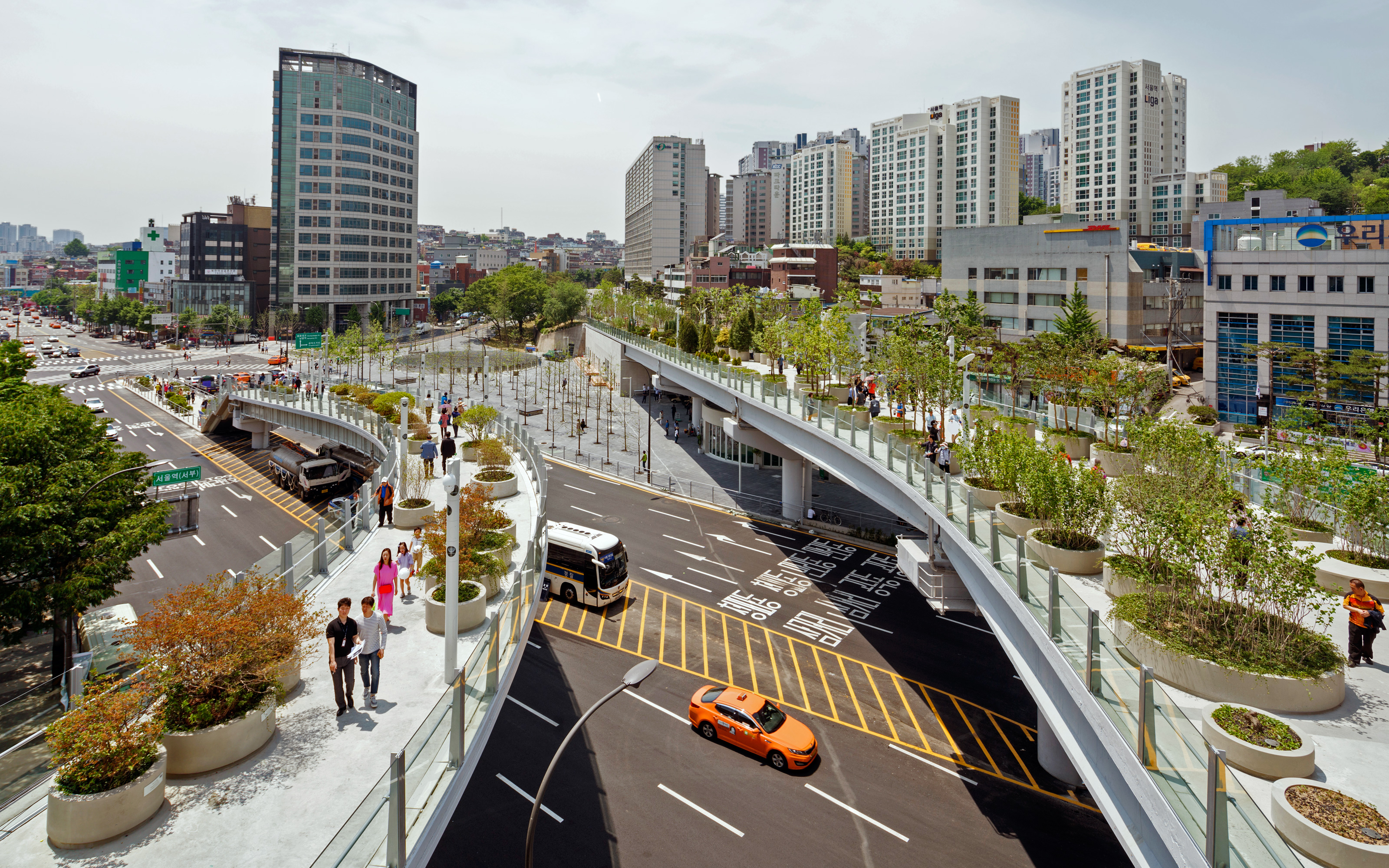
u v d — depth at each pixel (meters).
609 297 147.50
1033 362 41.75
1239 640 14.05
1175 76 161.88
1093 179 159.62
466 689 14.30
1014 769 24.23
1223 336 68.06
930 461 26.00
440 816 12.45
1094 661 13.59
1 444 26.47
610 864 19.66
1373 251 59.22
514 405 95.38
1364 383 54.28
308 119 155.75
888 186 185.00
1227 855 9.29
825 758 24.72
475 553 21.78
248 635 13.82
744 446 66.25
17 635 27.30
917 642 33.28
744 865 19.73
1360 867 9.12
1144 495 18.80
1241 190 144.25
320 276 159.00
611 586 36.31
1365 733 12.23
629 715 27.16
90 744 11.42
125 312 171.88
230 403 77.25
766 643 33.00
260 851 11.14
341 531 24.36
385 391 95.12
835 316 48.75
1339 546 20.44
